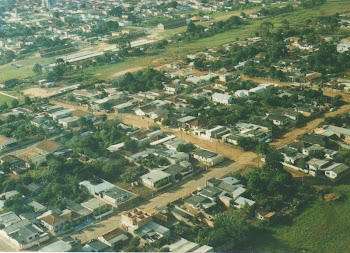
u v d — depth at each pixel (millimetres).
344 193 122625
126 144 152000
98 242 103500
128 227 109000
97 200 123688
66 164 138125
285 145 151125
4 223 113312
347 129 155000
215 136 159750
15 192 129375
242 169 138000
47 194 126438
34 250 104750
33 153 160000
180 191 128000
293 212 115062
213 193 121188
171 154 146625
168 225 109125
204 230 104625
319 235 106688
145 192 128125
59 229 111000
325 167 132000
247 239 105562
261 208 115000
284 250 101688
